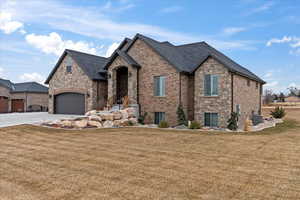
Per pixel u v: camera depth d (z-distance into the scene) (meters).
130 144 11.66
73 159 9.08
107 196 5.90
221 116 19.31
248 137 13.41
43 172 7.63
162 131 15.54
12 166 8.24
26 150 10.47
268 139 12.81
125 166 8.24
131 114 20.86
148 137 13.41
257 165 8.33
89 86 25.64
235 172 7.62
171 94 21.00
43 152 10.12
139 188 6.38
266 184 6.64
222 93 19.33
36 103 41.03
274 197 5.84
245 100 22.88
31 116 25.38
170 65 21.02
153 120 21.95
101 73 27.16
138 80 22.88
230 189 6.31
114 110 20.69
